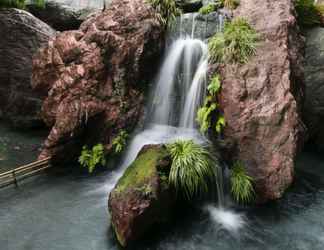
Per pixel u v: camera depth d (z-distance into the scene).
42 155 7.55
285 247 5.18
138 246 5.16
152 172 5.34
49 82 8.23
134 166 5.80
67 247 5.09
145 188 5.10
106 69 7.67
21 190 6.70
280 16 6.97
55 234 5.37
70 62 7.73
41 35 9.85
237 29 6.65
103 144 7.75
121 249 5.07
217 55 6.82
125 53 7.57
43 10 11.55
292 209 6.23
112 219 5.31
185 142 6.09
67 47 7.72
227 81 6.36
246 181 5.89
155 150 5.93
